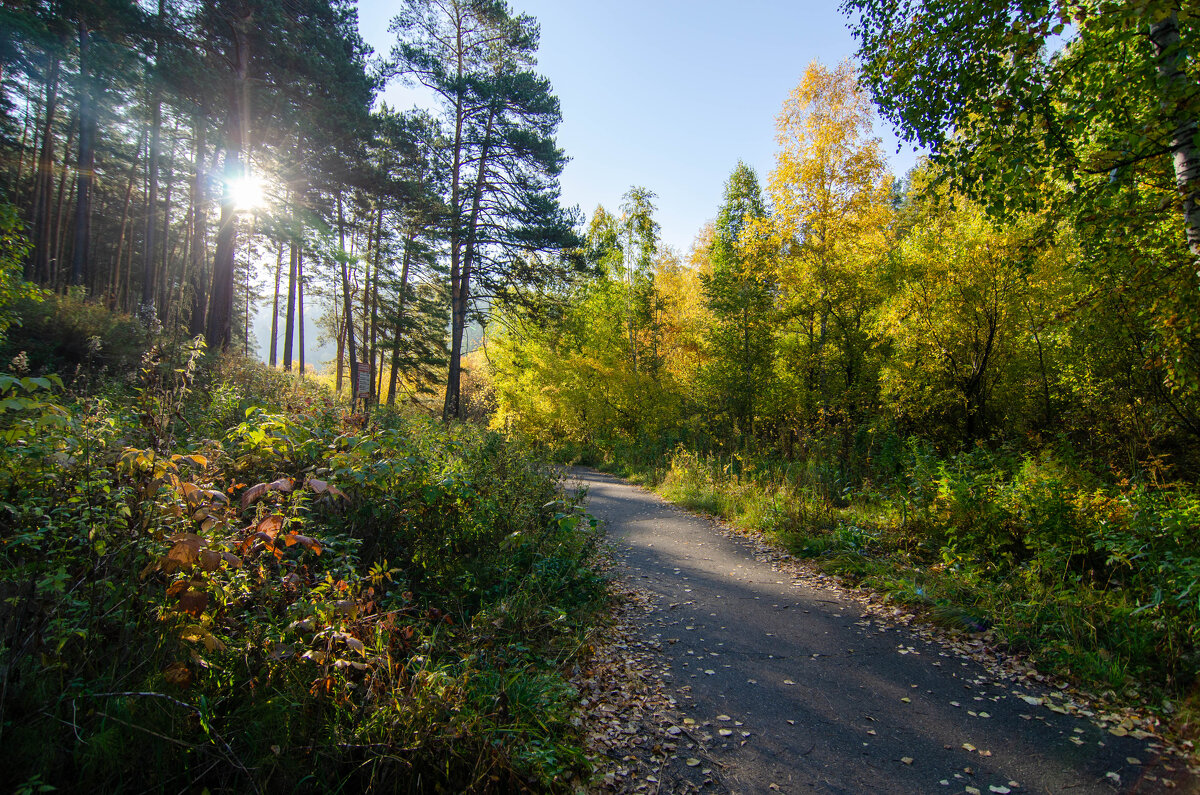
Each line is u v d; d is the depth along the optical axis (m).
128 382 8.48
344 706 2.80
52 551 2.64
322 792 2.50
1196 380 6.20
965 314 11.71
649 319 24.02
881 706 4.08
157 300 25.70
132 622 2.58
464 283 22.11
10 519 2.82
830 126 15.12
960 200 11.72
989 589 5.91
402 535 4.84
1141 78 5.47
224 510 3.06
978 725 3.83
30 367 8.97
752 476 12.61
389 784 2.60
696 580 7.12
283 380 13.60
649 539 9.30
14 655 2.23
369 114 18.20
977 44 5.91
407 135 19.58
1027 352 11.67
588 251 22.05
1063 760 3.43
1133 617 4.82
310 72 16.14
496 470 7.09
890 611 6.01
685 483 13.93
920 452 9.77
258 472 4.36
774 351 18.66
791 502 9.78
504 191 21.62
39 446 3.04
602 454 22.55
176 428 5.31
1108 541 5.54
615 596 6.28
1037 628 5.14
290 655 2.62
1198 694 3.98
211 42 15.78
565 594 5.61
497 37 21.20
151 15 14.60
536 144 20.44
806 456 13.66
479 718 2.96
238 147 16.03
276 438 4.23
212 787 2.38
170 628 2.59
